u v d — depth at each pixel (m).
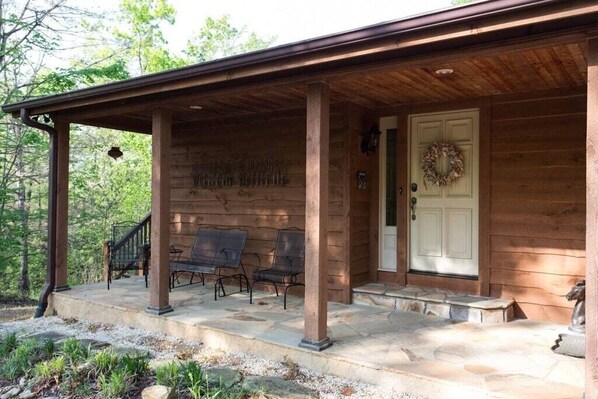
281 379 3.19
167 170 4.59
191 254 5.99
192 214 6.36
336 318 4.26
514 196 4.38
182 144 6.45
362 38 2.89
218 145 6.05
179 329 4.21
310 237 3.46
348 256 4.88
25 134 9.11
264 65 3.43
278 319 4.25
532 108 4.29
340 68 3.29
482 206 4.55
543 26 2.54
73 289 5.66
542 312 4.23
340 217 4.95
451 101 4.73
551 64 3.40
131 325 4.61
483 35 2.68
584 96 4.04
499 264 4.45
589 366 2.40
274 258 5.29
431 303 4.40
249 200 5.78
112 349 3.71
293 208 5.39
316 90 3.46
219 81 3.73
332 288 5.00
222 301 5.03
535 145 4.28
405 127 5.01
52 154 5.49
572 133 4.10
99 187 13.91
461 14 2.52
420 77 3.80
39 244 10.41
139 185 14.82
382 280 5.18
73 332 4.55
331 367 3.27
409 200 5.04
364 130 5.16
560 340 3.49
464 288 4.65
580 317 3.53
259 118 5.66
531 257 4.29
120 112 4.91
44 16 9.30
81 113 5.23
